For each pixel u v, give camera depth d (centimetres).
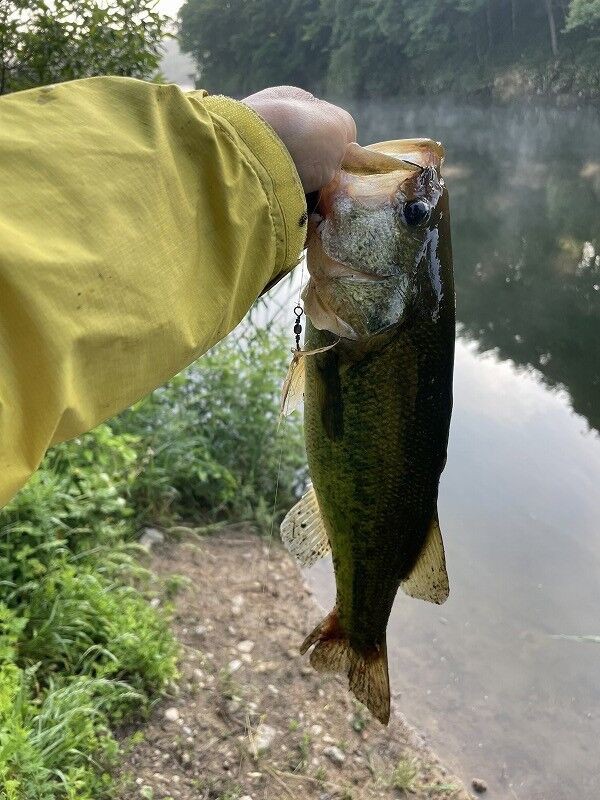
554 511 119
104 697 68
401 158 40
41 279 19
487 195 362
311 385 42
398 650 90
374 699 46
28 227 20
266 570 101
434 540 45
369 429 42
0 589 73
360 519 44
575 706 82
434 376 42
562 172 398
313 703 79
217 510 111
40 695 66
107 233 21
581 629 93
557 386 169
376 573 45
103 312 21
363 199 39
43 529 80
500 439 143
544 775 73
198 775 68
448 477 129
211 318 26
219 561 101
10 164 20
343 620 47
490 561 106
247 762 70
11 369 19
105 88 24
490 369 181
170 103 25
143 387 24
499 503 121
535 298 233
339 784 70
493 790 72
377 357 41
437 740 77
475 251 283
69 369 20
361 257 39
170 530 105
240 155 27
